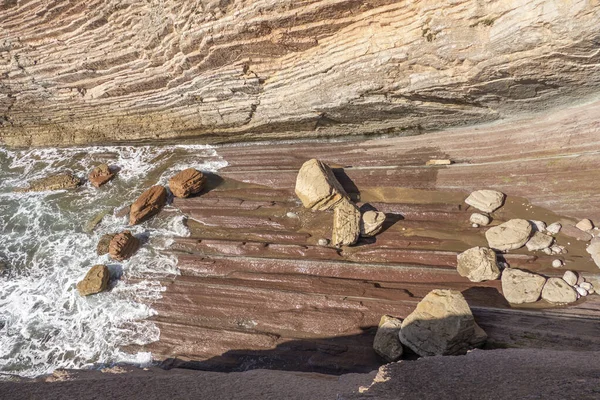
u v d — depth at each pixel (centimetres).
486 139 858
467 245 787
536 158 798
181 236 966
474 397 306
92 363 748
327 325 718
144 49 927
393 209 902
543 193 789
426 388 351
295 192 955
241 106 983
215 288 823
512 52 614
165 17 832
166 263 902
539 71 634
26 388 408
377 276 779
